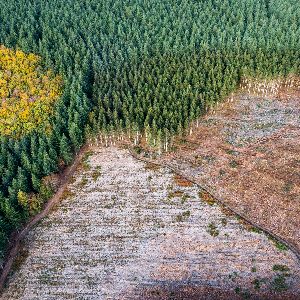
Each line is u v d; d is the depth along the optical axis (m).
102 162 77.25
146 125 78.19
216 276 59.62
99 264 61.88
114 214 68.38
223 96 86.69
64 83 85.81
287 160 73.62
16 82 84.06
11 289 59.78
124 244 64.12
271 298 56.94
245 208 67.62
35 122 77.62
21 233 66.38
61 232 66.31
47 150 74.44
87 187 72.88
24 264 62.44
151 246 63.59
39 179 70.94
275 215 66.00
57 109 79.06
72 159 77.44
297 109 85.69
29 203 67.31
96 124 78.44
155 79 87.31
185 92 83.06
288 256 60.97
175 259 61.81
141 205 69.50
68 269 61.53
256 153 75.88
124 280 59.97
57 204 70.44
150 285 59.25
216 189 70.88
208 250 62.56
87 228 66.62
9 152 72.81
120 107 82.12
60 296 58.62
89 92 87.56
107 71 88.19
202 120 84.38
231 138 79.69
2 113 77.50
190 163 75.62
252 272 59.66
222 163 74.88
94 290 59.06
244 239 63.50
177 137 80.75
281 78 90.50
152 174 74.44
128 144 80.50
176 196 70.44
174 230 65.44
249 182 71.06
